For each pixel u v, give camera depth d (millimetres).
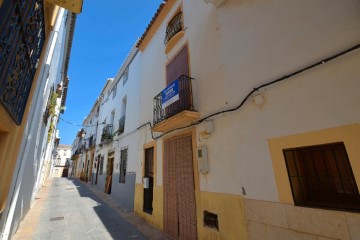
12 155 2631
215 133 3873
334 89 2268
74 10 2943
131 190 7703
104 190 12023
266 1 3334
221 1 4230
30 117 3391
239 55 3639
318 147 2428
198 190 4098
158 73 6867
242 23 3717
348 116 2119
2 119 1996
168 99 4918
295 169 2604
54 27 3803
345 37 2271
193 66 4930
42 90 4016
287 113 2686
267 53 3129
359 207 2004
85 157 22047
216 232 3484
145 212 6266
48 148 11922
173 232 4703
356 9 2238
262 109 3025
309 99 2477
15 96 2232
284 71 2826
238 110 3445
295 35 2785
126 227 5461
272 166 2748
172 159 5191
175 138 5203
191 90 4781
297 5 2840
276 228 2561
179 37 5734
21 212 4871
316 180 2428
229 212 3289
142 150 7203
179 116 4383
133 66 9891
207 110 4199
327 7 2494
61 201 8914
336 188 2248
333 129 2209
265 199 2758
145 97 7648
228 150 3514
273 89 2926
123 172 8977
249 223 2918
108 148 12328
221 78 3971
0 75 1664
